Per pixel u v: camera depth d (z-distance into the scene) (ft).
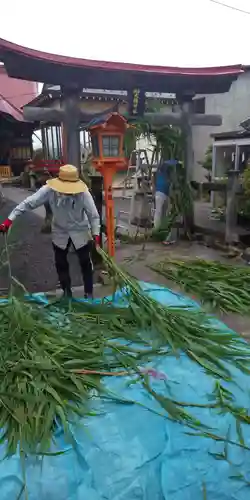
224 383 9.77
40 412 8.08
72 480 7.09
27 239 25.05
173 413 8.52
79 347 10.40
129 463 7.43
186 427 8.27
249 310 14.46
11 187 59.72
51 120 23.11
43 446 7.54
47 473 7.17
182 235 26.55
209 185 24.93
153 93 27.96
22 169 67.36
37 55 20.93
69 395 8.92
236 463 7.50
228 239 23.30
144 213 26.63
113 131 16.20
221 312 14.35
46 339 10.57
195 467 7.41
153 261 20.98
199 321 12.56
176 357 10.62
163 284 17.26
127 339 11.34
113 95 30.89
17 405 8.38
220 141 35.65
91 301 14.08
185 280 16.98
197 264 18.97
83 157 34.99
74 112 23.25
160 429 8.20
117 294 14.82
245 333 12.78
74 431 8.07
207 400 9.12
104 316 12.42
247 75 44.78
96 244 13.82
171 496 6.93
